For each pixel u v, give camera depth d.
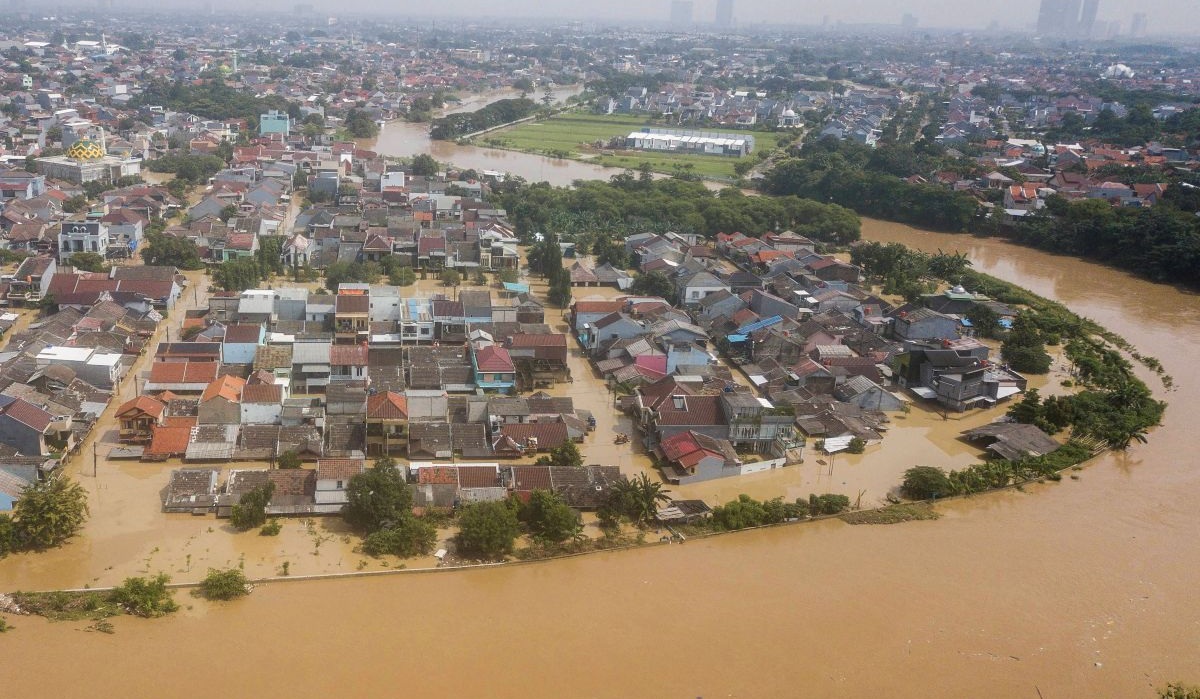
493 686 59.28
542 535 75.62
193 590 67.00
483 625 65.50
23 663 58.72
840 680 61.97
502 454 89.94
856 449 96.94
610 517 78.62
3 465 78.38
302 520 76.81
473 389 103.19
